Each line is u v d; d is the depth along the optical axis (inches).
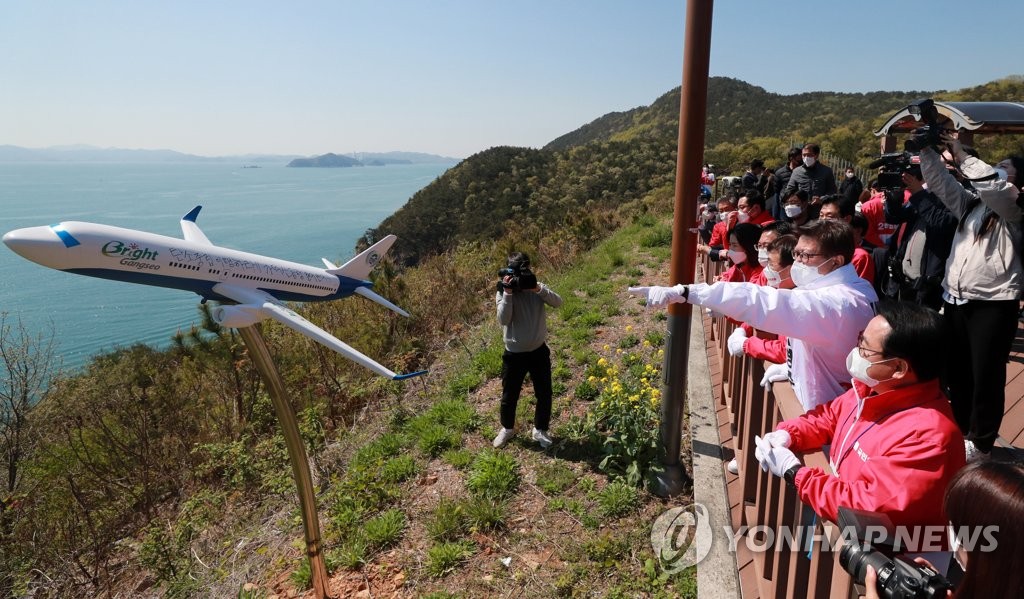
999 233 121.6
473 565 145.6
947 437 61.7
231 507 218.4
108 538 227.1
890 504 60.5
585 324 294.8
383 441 211.2
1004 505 43.7
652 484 158.6
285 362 327.9
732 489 146.5
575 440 189.2
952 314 131.4
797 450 82.7
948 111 205.0
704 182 480.4
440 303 406.3
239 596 147.8
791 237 114.6
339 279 158.9
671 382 155.2
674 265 143.4
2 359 371.6
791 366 99.1
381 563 152.4
